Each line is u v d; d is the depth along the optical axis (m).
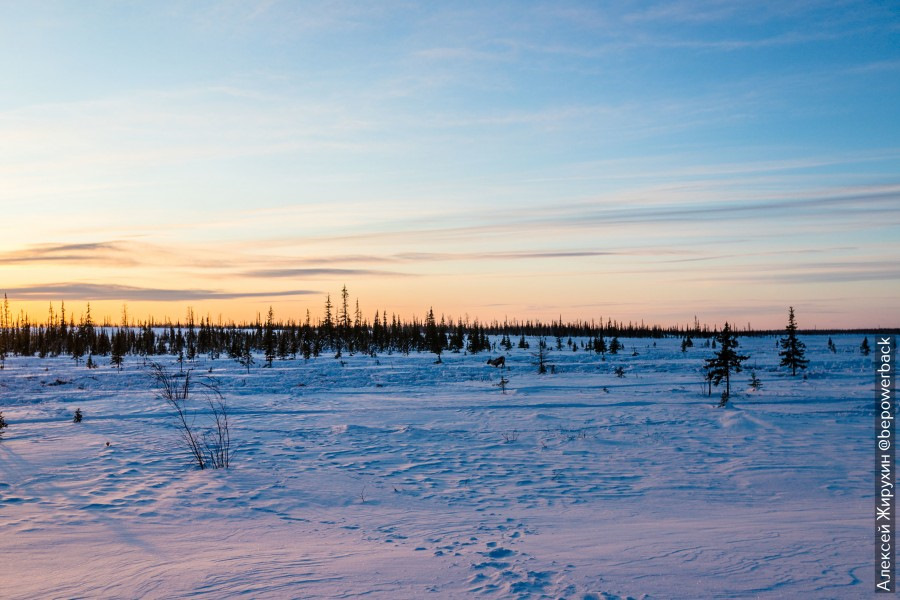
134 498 9.57
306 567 5.94
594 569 5.70
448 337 97.44
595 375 42.44
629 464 13.16
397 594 5.06
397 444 15.79
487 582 5.37
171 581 5.52
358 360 56.66
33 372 43.28
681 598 4.78
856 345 82.81
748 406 23.67
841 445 15.47
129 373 41.38
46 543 7.00
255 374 40.91
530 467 12.82
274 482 11.05
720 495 10.13
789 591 4.88
